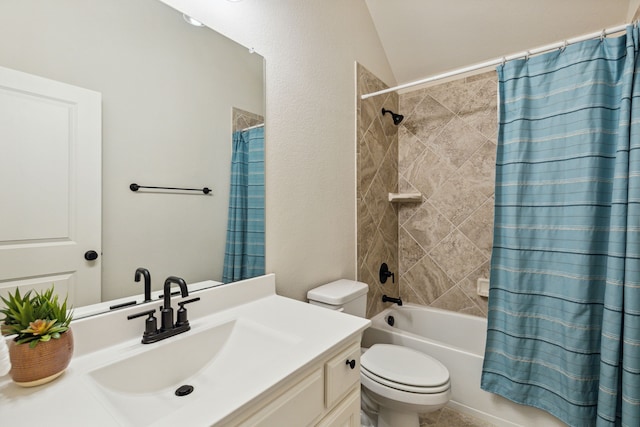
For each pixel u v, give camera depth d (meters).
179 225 1.02
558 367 1.45
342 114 1.83
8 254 0.69
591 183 1.37
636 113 1.23
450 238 2.30
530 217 1.54
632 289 1.20
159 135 0.97
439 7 1.97
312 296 1.49
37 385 0.63
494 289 1.62
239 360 0.90
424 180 2.41
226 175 1.17
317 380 0.79
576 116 1.42
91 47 0.81
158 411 0.73
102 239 0.84
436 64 2.30
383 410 1.45
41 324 0.63
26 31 0.71
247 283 1.20
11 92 0.69
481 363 1.67
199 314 1.02
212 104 1.12
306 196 1.54
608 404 1.26
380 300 2.25
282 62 1.40
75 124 0.79
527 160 1.54
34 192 0.72
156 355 0.81
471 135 2.21
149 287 0.92
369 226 2.11
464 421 1.66
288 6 1.44
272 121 1.35
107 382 0.70
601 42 1.38
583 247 1.38
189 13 1.04
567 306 1.42
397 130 2.53
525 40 1.96
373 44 2.19
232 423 0.57
